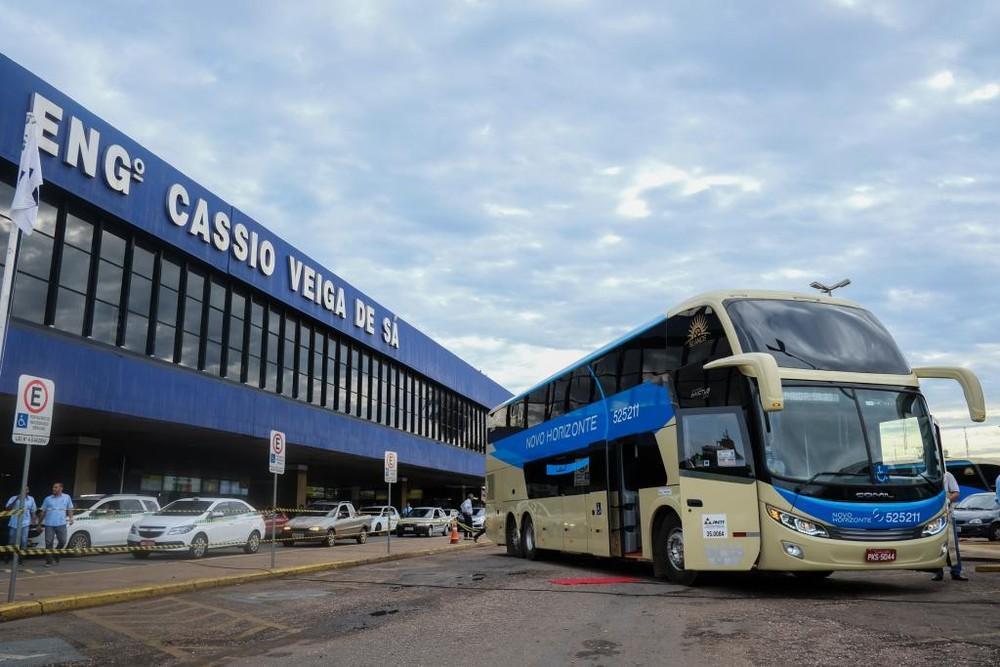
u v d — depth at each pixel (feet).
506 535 72.69
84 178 70.54
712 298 38.27
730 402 36.11
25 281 65.72
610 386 49.52
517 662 22.31
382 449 137.80
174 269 85.30
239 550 80.94
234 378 95.86
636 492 44.65
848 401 35.19
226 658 24.20
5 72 62.23
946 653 21.38
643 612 30.60
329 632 28.53
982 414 35.58
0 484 91.20
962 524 85.92
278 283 104.17
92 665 23.43
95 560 64.49
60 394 66.49
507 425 74.54
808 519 33.01
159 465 120.88
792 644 23.17
